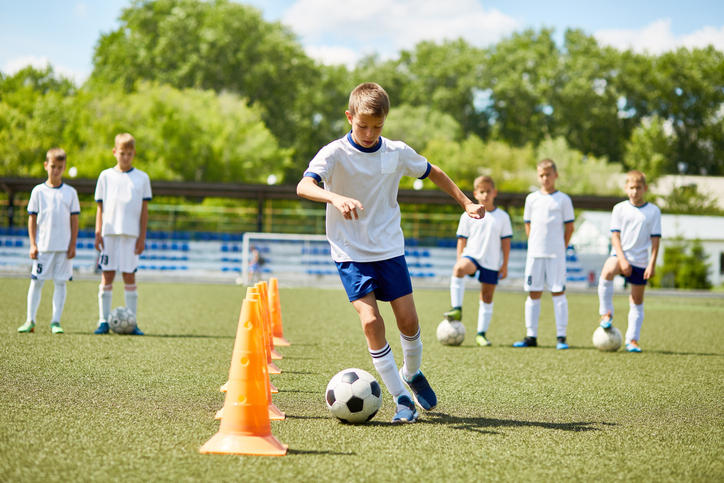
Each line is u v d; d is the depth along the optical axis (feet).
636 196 21.34
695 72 181.68
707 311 42.50
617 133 180.24
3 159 117.80
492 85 182.19
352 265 10.94
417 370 11.66
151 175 119.75
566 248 22.29
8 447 8.58
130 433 9.52
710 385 14.97
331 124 174.91
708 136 187.83
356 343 21.67
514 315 36.47
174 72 150.00
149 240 88.63
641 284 21.39
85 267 79.77
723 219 110.32
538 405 12.43
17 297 36.24
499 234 22.71
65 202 21.58
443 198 80.02
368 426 10.43
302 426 10.32
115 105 125.08
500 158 148.77
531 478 7.95
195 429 9.87
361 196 10.87
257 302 9.24
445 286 72.95
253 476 7.72
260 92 160.35
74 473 7.65
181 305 36.40
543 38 191.01
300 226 92.99
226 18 153.28
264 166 132.67
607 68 181.98
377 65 189.98
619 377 15.93
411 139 154.40
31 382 13.06
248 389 8.90
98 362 15.88
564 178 148.97
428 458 8.66
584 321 33.83
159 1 157.07
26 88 138.41
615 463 8.67
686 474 8.27
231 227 93.20
